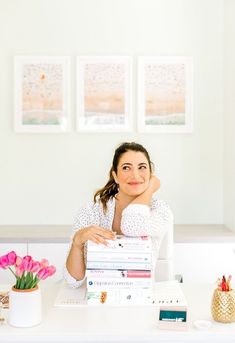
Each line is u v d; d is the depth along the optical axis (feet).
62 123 11.43
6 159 11.48
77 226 6.47
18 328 4.81
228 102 11.04
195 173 11.58
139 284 5.47
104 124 11.46
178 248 9.98
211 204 11.60
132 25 11.39
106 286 5.48
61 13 11.36
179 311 5.08
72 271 5.93
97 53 11.43
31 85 11.36
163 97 11.40
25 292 4.83
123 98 11.41
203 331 4.74
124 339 4.66
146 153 6.35
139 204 6.00
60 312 5.26
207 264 10.00
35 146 11.48
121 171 6.22
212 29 11.44
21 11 11.34
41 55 11.39
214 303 5.02
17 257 4.97
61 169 11.53
